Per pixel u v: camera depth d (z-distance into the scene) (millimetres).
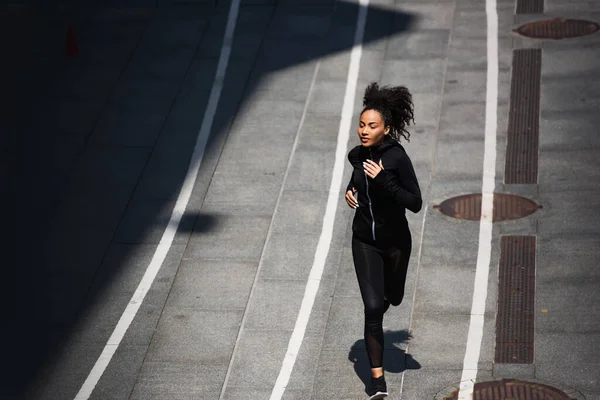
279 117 17844
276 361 11961
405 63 19344
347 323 12586
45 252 14625
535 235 14195
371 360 10219
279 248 14383
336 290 13328
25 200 15898
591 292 12820
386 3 21703
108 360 12234
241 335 12539
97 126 17844
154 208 15570
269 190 15820
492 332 12172
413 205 9938
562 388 10984
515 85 18375
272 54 19891
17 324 13062
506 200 15141
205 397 11383
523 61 19109
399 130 10336
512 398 10844
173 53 20094
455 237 14297
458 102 17984
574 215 14586
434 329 12305
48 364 12234
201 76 19250
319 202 15414
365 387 11234
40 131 17719
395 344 12031
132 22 21359
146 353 12320
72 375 11992
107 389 11664
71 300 13555
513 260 13672
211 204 15586
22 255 14570
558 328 12148
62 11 22016
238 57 19844
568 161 16031
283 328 12617
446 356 11742
